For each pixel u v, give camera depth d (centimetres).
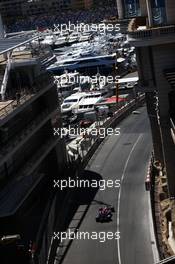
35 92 8850
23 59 9162
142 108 13312
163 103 7631
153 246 6900
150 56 7750
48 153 9419
